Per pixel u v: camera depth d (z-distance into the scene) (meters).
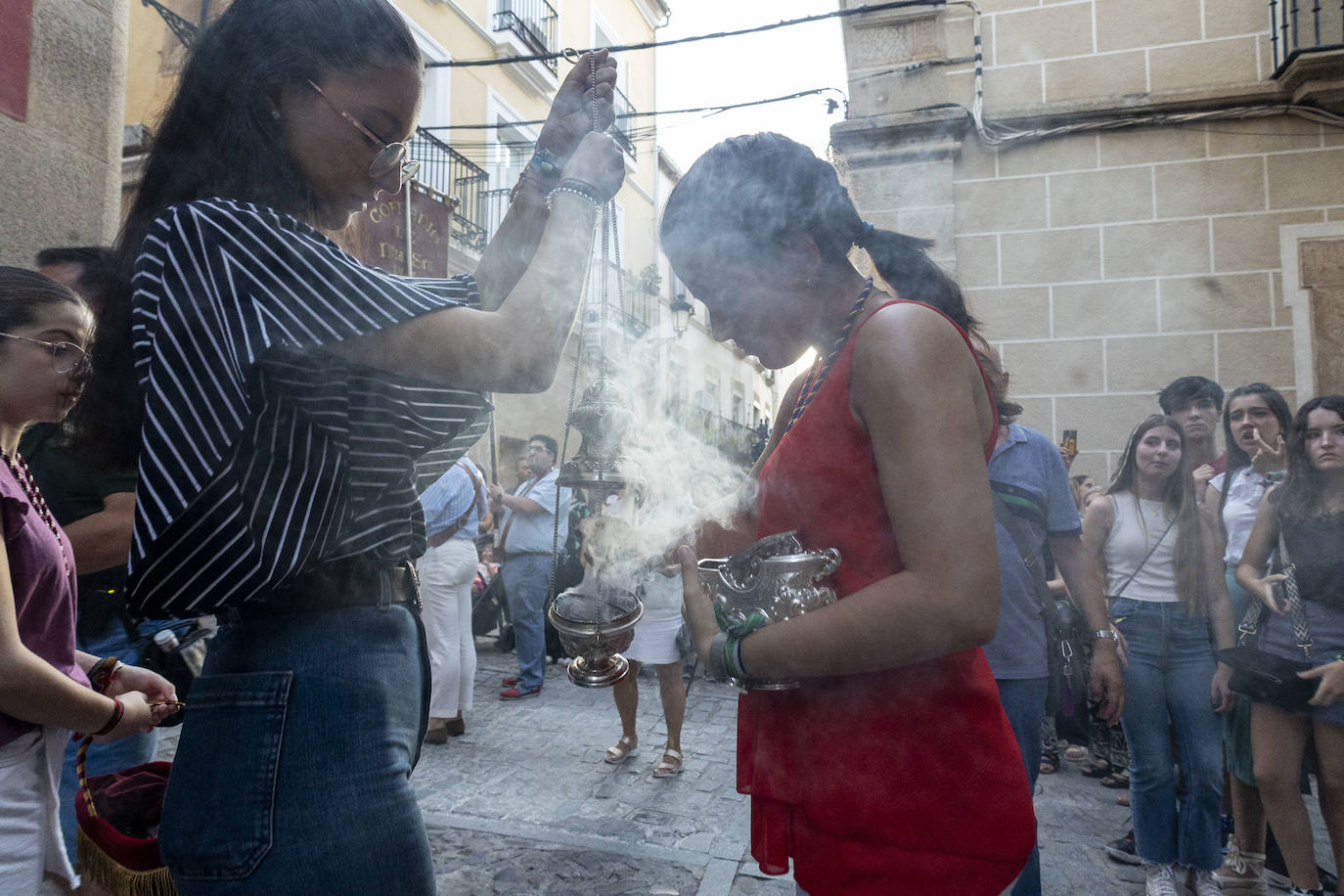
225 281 0.74
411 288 0.77
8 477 1.13
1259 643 2.23
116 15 3.01
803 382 1.07
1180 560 2.32
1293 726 2.11
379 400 0.84
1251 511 2.69
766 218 0.89
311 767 0.80
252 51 0.81
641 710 4.26
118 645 1.47
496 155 10.38
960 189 2.74
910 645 0.73
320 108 0.82
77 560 1.40
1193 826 2.22
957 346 0.81
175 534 0.76
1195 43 2.64
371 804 0.81
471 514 3.78
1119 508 2.46
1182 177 2.65
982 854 0.83
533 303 0.79
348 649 0.84
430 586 3.62
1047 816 3.02
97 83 2.92
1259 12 2.55
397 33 0.84
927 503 0.74
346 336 0.73
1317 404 2.14
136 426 0.92
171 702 1.31
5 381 1.12
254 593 0.78
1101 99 2.70
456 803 2.88
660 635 3.23
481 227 9.48
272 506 0.76
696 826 2.70
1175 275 2.66
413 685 0.91
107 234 2.96
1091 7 2.70
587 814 2.79
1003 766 0.86
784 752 0.93
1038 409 2.77
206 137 0.84
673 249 0.94
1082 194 2.72
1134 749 2.30
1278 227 2.60
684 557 1.01
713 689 4.69
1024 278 2.76
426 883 0.85
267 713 0.80
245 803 0.78
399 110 0.85
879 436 0.79
